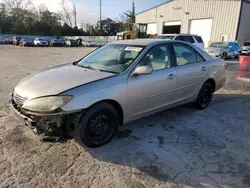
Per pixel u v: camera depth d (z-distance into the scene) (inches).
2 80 280.1
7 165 100.5
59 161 105.0
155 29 1223.5
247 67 435.8
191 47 168.6
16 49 1061.8
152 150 117.0
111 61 138.3
